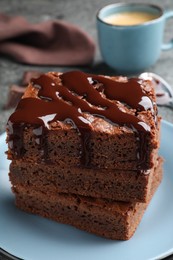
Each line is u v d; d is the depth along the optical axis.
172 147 0.44
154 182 0.40
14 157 0.37
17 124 0.36
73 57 0.60
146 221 0.39
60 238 0.38
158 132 0.38
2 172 0.43
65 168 0.37
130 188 0.37
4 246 0.37
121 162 0.36
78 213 0.38
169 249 0.36
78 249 0.37
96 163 0.36
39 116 0.36
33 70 0.59
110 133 0.35
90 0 0.74
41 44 0.62
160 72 0.58
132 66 0.57
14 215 0.40
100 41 0.57
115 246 0.37
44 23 0.63
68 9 0.72
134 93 0.38
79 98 0.37
